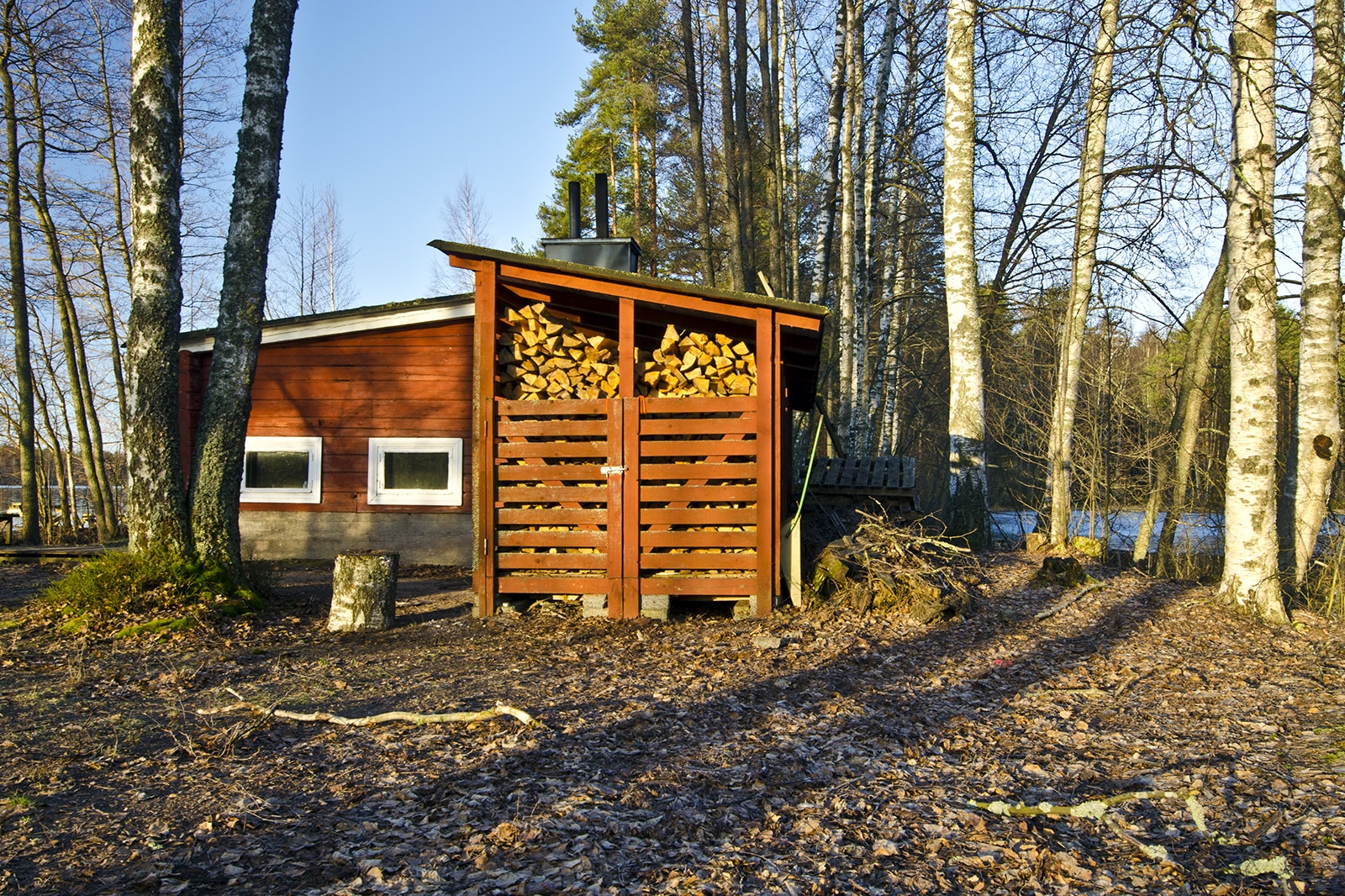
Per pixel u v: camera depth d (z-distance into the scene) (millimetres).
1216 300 16281
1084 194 14227
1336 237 10125
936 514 14438
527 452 8945
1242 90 8828
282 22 9672
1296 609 9594
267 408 13727
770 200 22859
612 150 33625
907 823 4211
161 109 8883
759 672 6906
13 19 18922
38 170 20922
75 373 22422
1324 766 4891
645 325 10078
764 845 3943
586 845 3828
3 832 3873
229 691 6145
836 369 28188
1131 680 6867
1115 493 18734
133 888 3402
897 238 23984
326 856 3699
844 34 19234
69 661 7000
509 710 5605
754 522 8828
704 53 24875
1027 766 5023
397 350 13625
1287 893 3529
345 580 8383
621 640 7949
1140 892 3611
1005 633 8328
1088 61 12719
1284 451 20500
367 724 5477
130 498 8758
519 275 8992
